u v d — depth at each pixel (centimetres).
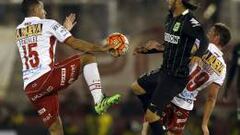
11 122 4753
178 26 2530
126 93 4991
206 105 2797
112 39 2481
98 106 2519
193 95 2809
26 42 2523
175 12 2556
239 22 5075
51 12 5081
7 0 5147
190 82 2766
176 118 2822
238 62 3528
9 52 5028
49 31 2511
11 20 5122
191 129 4319
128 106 4875
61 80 2512
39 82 2505
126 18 5219
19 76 5009
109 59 5012
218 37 2770
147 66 4984
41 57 2506
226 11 5069
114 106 4912
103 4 5206
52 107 2550
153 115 2584
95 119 4716
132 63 5009
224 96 3538
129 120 4788
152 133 2747
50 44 2514
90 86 2536
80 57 2538
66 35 2495
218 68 2752
